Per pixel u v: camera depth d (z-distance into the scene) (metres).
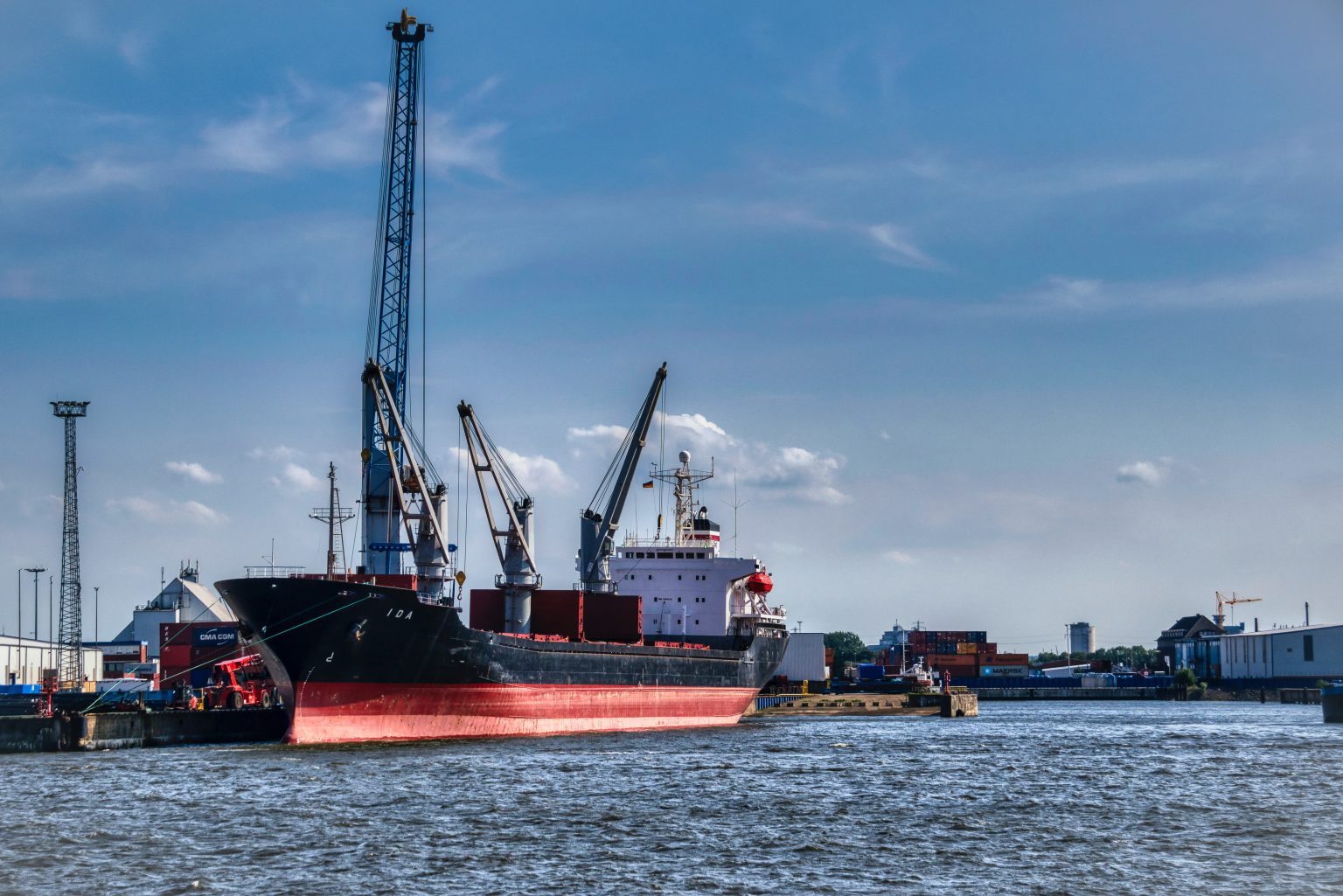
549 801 50.25
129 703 83.50
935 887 36.03
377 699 70.00
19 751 70.88
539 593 88.69
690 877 37.09
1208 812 49.31
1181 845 42.09
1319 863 39.25
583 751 69.94
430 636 69.38
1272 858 40.06
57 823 44.97
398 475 82.19
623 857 39.69
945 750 77.25
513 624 86.88
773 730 96.75
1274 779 60.78
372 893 35.09
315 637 65.75
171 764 62.25
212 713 78.94
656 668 91.12
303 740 67.56
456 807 48.47
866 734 93.25
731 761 66.69
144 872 37.31
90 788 53.44
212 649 102.19
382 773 58.03
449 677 72.06
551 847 41.03
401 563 104.69
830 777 60.09
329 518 89.12
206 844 41.16
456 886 35.91
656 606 108.88
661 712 92.38
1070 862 39.34
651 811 48.09
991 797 53.41
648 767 62.69
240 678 90.19
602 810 48.06
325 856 39.53
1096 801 52.41
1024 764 67.88
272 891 35.22
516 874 37.25
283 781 55.38
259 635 66.75
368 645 67.06
